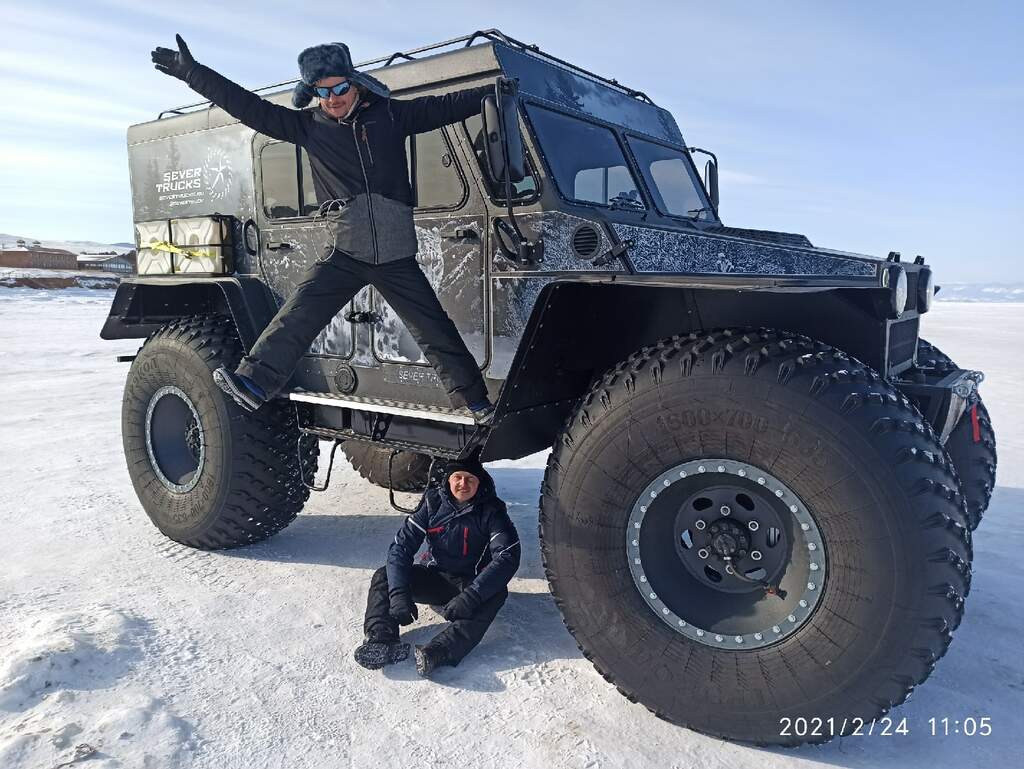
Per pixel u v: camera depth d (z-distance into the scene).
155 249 4.06
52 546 3.79
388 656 2.59
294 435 3.73
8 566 3.49
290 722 2.25
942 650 1.99
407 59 3.17
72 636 2.62
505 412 2.74
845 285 2.23
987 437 3.32
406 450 3.17
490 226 2.83
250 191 3.69
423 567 2.99
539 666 2.64
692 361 2.23
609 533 2.34
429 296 2.77
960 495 2.04
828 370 2.10
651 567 2.31
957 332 24.25
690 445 2.21
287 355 2.70
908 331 3.00
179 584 3.31
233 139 3.74
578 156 3.09
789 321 2.67
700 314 2.77
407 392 3.16
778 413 2.07
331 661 2.63
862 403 2.02
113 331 4.29
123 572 3.44
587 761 2.09
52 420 7.45
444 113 2.64
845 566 2.02
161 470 3.88
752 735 2.15
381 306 3.21
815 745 2.19
